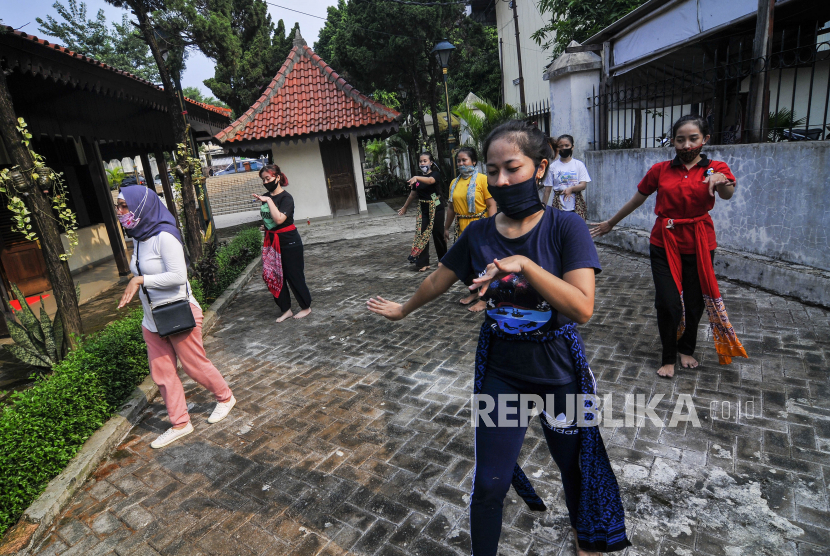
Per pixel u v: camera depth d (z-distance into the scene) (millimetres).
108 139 7738
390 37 15914
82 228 10609
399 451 3021
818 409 2975
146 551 2428
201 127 12281
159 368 3338
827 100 4508
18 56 4676
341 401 3723
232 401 3721
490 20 21984
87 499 2879
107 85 6562
